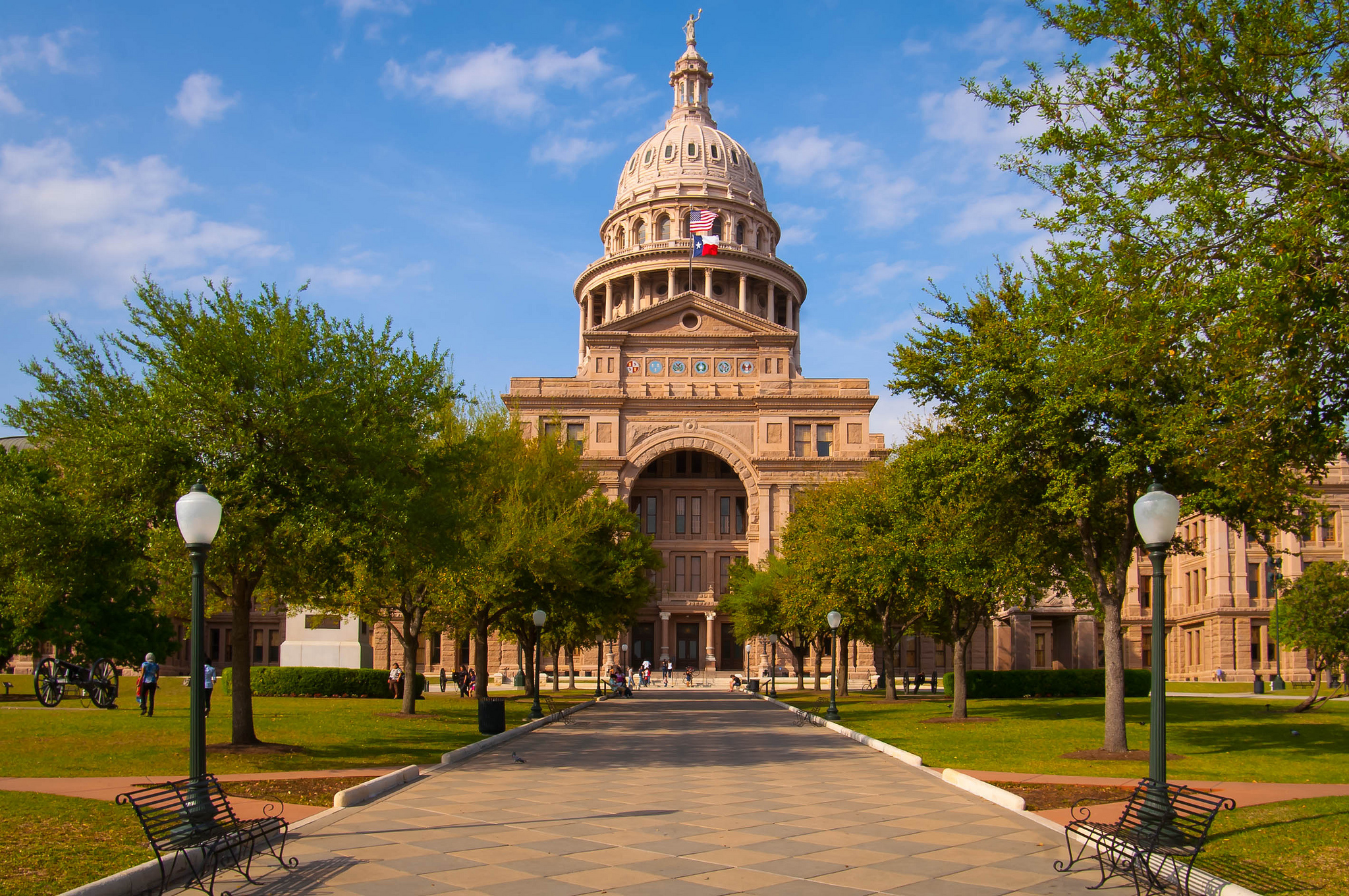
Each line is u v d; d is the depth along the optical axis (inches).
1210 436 637.3
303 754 889.5
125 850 474.9
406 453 1008.2
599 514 1974.7
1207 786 706.2
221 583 1024.9
